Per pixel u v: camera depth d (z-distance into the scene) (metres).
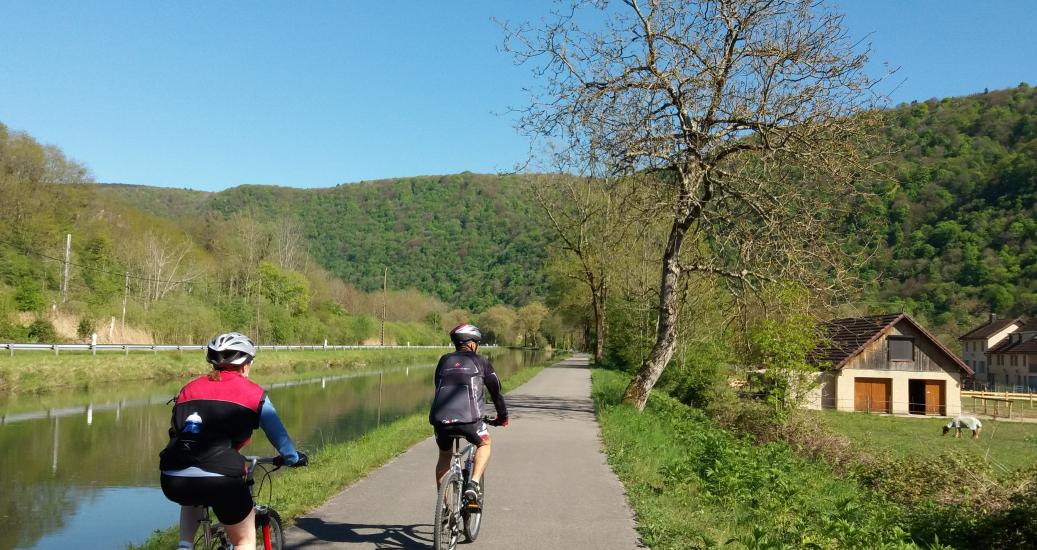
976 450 25.44
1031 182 68.38
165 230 76.94
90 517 10.34
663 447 12.14
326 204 167.25
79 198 59.53
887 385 43.19
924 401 43.00
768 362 20.75
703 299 25.53
